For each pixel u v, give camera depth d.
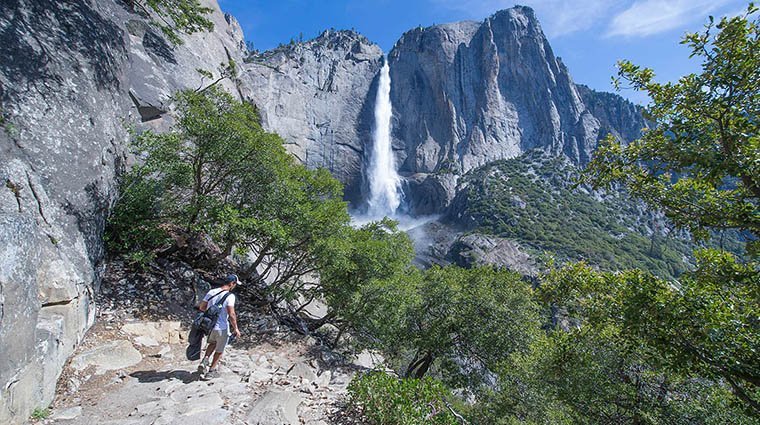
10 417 3.58
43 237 5.70
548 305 7.48
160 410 4.44
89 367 5.47
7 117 6.49
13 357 3.64
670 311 5.16
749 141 4.51
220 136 8.96
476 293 13.68
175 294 8.76
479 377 13.71
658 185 6.00
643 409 9.31
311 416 4.89
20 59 7.30
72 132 7.80
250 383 5.75
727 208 5.44
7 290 3.56
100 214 7.96
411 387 5.07
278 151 9.90
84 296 6.30
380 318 10.50
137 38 18.33
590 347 9.18
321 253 9.41
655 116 5.61
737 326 4.94
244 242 9.94
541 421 15.20
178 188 10.09
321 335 12.71
